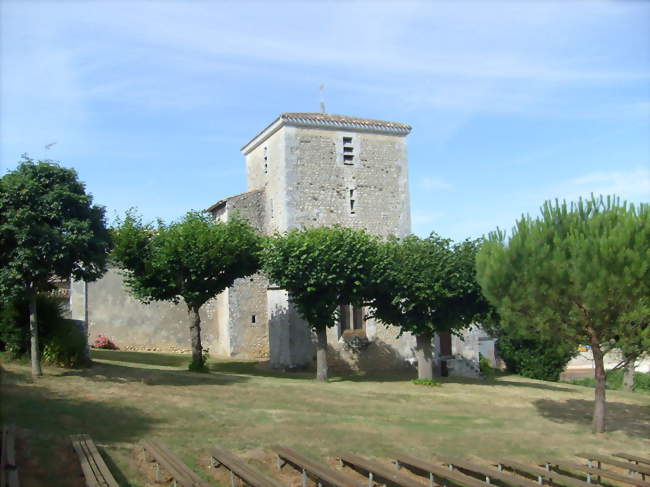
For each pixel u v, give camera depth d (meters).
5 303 16.47
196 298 21.52
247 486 9.92
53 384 15.09
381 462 11.27
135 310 28.75
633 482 10.35
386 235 28.44
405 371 27.12
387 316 22.94
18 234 14.54
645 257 12.97
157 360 25.28
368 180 28.50
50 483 8.66
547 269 13.62
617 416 17.80
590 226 13.98
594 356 15.27
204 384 17.94
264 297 29.28
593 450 13.55
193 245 21.00
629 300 13.12
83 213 16.03
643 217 13.65
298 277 21.14
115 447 10.45
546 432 15.06
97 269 16.44
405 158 29.36
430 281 21.11
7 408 11.96
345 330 27.20
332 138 28.00
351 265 21.06
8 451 8.62
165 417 12.98
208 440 11.52
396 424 14.52
